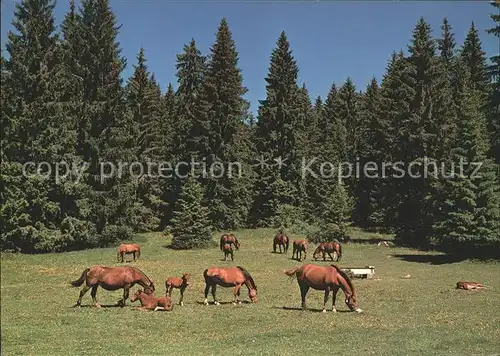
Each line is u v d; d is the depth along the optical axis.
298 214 57.53
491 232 33.88
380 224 59.19
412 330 13.91
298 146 61.06
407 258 37.28
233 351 11.59
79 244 42.47
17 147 39.19
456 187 35.75
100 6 46.00
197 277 26.61
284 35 62.62
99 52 45.53
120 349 11.89
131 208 46.78
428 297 20.12
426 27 50.19
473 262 34.19
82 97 44.84
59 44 42.78
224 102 57.28
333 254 38.84
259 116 63.09
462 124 36.53
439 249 41.91
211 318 16.03
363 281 25.61
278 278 26.53
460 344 12.27
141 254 38.72
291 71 62.25
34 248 39.38
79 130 44.50
